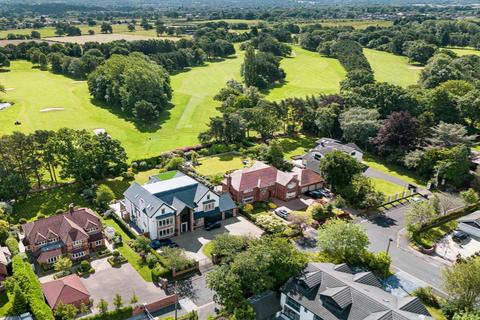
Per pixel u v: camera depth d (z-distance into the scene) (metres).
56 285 64.62
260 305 61.69
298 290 61.06
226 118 129.62
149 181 99.19
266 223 86.12
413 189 104.81
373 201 91.44
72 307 59.69
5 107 163.50
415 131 119.69
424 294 66.38
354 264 70.88
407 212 87.00
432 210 84.62
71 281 65.75
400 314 53.38
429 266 75.94
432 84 176.62
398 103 137.62
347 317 55.97
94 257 76.56
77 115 157.62
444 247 82.31
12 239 75.88
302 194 102.38
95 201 93.62
